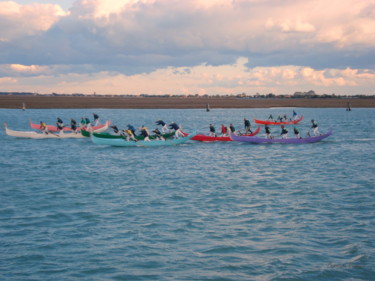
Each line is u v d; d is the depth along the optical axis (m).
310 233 14.36
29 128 60.88
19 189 21.08
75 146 39.88
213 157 33.16
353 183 22.62
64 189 21.11
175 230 14.68
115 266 11.76
